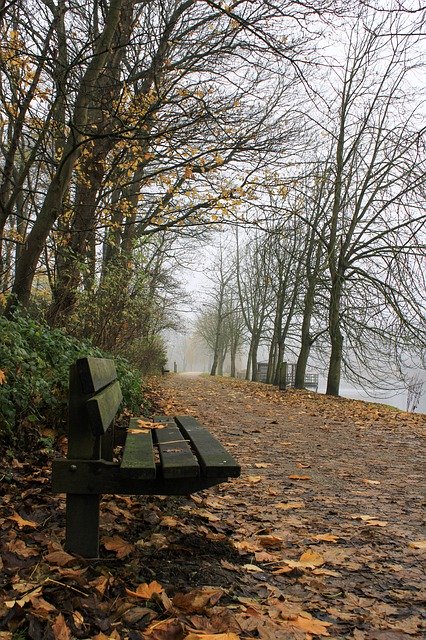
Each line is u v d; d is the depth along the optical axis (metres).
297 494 4.68
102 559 2.63
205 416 10.33
